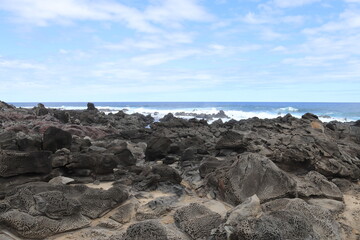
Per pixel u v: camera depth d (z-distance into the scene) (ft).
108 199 21.40
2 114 64.69
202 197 25.09
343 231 19.39
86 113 90.38
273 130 45.03
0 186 22.22
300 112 183.73
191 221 18.48
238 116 154.40
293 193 22.04
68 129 54.85
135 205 21.99
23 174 23.50
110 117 98.17
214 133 55.36
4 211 18.31
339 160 29.60
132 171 30.14
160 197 23.15
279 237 14.16
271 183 22.45
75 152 30.60
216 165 28.17
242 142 35.04
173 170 27.02
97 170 28.19
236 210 17.29
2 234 17.17
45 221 18.16
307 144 31.71
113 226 19.48
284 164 29.12
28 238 17.43
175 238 16.42
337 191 24.14
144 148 45.19
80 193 21.77
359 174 29.17
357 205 23.35
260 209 18.37
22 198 19.25
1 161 22.45
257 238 14.12
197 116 157.28
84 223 19.40
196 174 29.60
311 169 28.30
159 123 65.31
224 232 15.83
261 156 23.95
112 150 32.73
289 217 15.55
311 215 18.28
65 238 18.10
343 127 51.80
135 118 107.04
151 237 15.70
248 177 22.99
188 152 35.14
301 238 14.69
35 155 23.84
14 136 28.27
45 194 19.31
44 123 58.95
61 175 26.76
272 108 207.62
